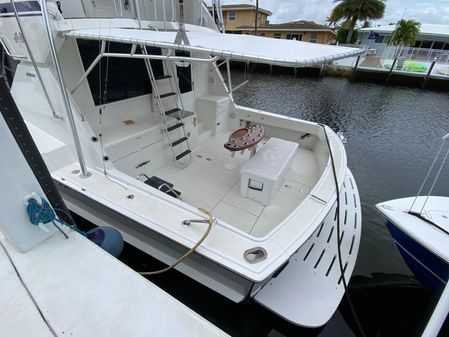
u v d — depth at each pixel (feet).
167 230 4.67
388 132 22.91
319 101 33.55
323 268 6.21
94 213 6.23
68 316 2.69
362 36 70.08
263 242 4.46
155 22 7.78
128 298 2.86
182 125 9.34
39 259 3.28
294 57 3.73
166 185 7.39
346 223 7.73
